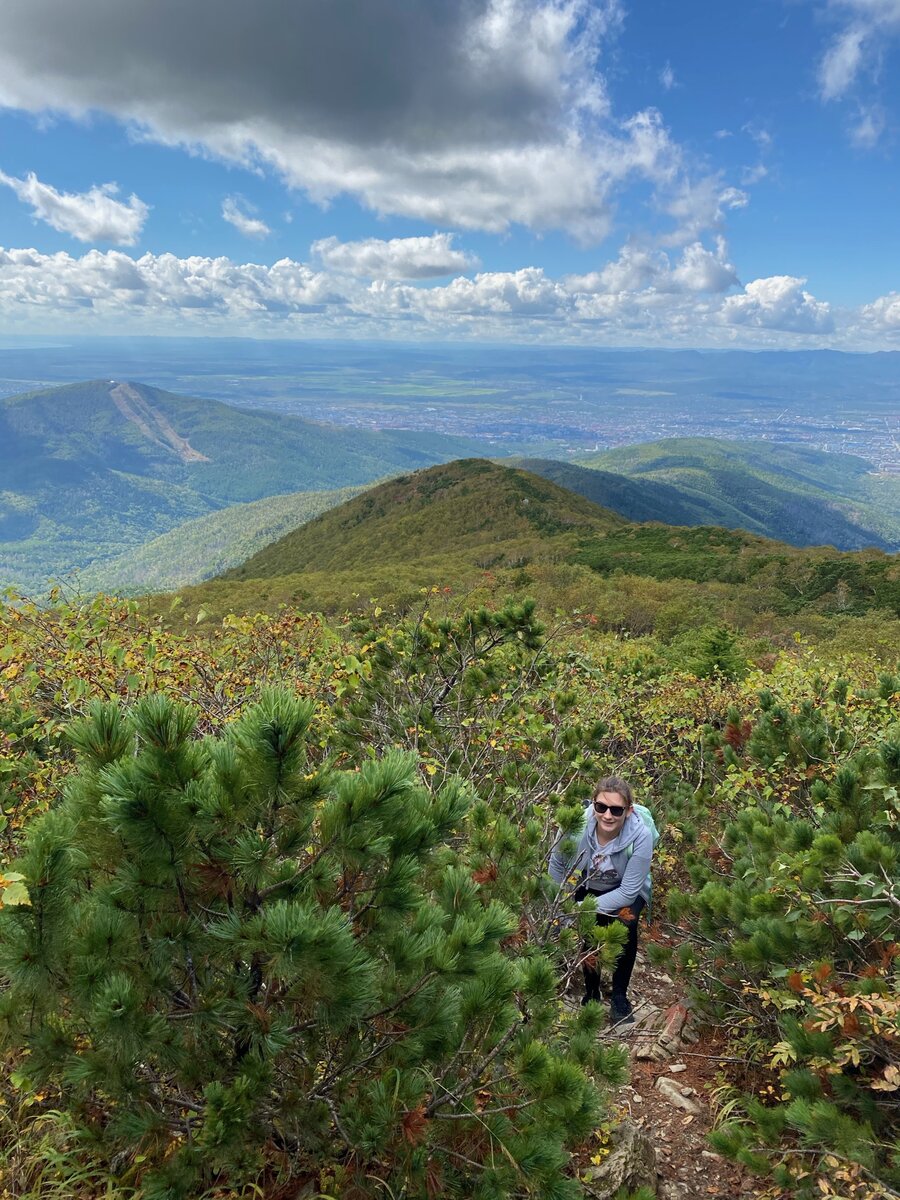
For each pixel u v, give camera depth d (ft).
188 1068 6.23
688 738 24.27
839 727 18.57
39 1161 6.67
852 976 10.40
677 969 13.26
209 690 17.53
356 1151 6.71
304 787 6.59
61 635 17.12
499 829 11.95
